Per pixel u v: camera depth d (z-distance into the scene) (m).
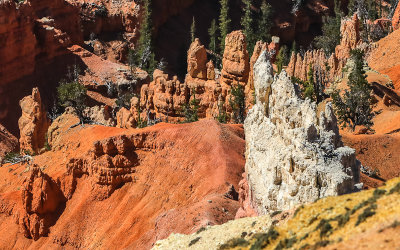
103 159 76.81
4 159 105.06
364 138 78.94
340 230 33.06
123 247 69.81
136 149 77.31
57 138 90.44
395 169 74.56
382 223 30.84
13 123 129.25
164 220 62.06
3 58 130.00
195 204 62.59
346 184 43.22
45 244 76.19
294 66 111.88
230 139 75.75
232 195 66.00
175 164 74.50
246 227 44.06
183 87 103.62
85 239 74.62
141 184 75.31
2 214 81.19
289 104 49.53
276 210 46.94
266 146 52.34
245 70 101.00
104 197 76.62
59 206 79.12
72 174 79.62
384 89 104.44
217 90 102.94
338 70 111.44
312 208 37.88
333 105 94.25
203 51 106.00
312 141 45.94
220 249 41.62
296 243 35.03
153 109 107.56
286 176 46.28
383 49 130.88
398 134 81.31
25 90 135.12
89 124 91.75
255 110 56.41
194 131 76.50
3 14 129.25
